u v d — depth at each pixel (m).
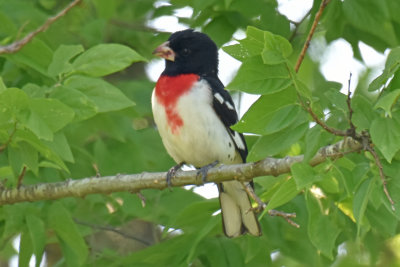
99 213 12.32
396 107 6.69
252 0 11.40
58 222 9.61
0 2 11.58
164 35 13.80
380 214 8.58
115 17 14.41
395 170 7.04
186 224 10.27
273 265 11.30
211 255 10.15
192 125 10.10
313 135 6.99
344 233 10.52
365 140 6.93
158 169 12.35
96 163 11.49
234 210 10.11
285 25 11.47
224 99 10.30
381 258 12.42
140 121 14.20
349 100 6.77
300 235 10.52
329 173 7.29
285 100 6.89
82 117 8.22
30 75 10.55
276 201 7.22
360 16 10.98
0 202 9.47
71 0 13.48
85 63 8.63
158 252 10.04
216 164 10.15
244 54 6.88
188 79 10.30
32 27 11.27
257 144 7.13
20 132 7.91
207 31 11.83
